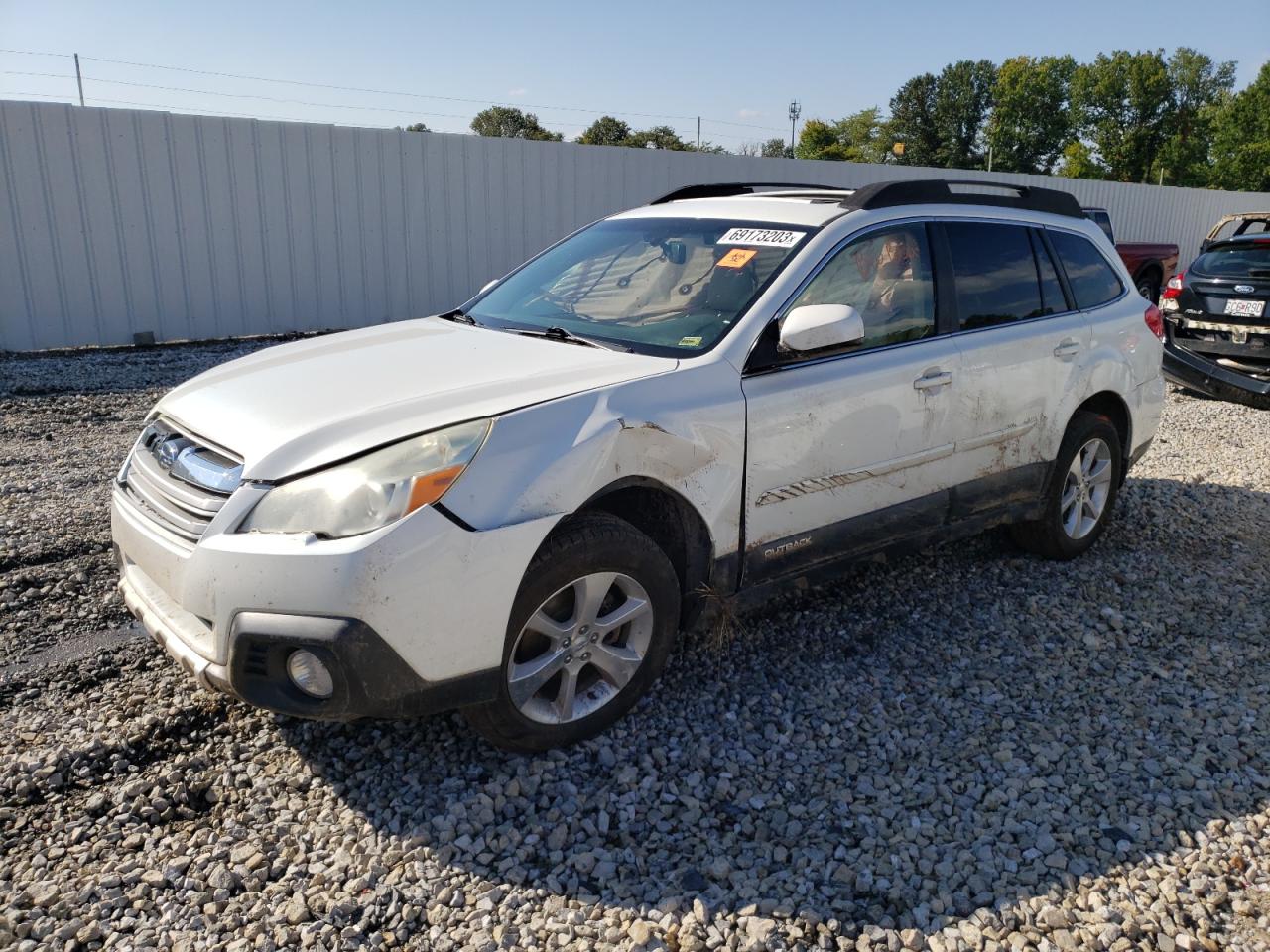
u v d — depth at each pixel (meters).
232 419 3.02
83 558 4.63
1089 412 4.96
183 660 2.86
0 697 3.40
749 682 3.71
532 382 3.14
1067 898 2.60
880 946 2.42
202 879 2.59
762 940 2.41
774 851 2.77
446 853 2.70
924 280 4.14
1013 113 91.88
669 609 3.29
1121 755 3.29
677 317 3.68
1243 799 3.04
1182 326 9.79
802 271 3.68
